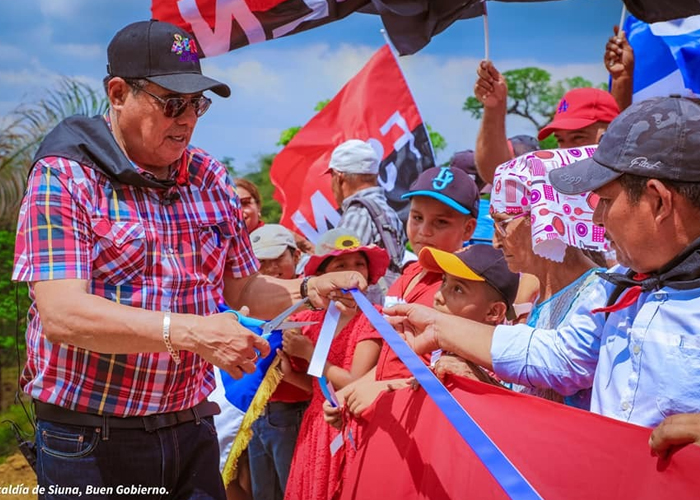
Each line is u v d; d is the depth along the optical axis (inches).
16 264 120.6
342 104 271.3
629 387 98.0
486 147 196.2
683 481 90.4
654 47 189.2
